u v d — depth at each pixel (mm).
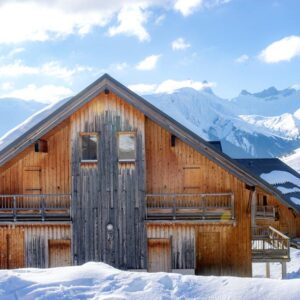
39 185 23828
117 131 23266
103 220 23125
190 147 23469
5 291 11766
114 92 22938
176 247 23047
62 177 23719
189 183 23453
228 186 23266
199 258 23266
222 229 23188
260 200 39969
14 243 23578
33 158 23844
